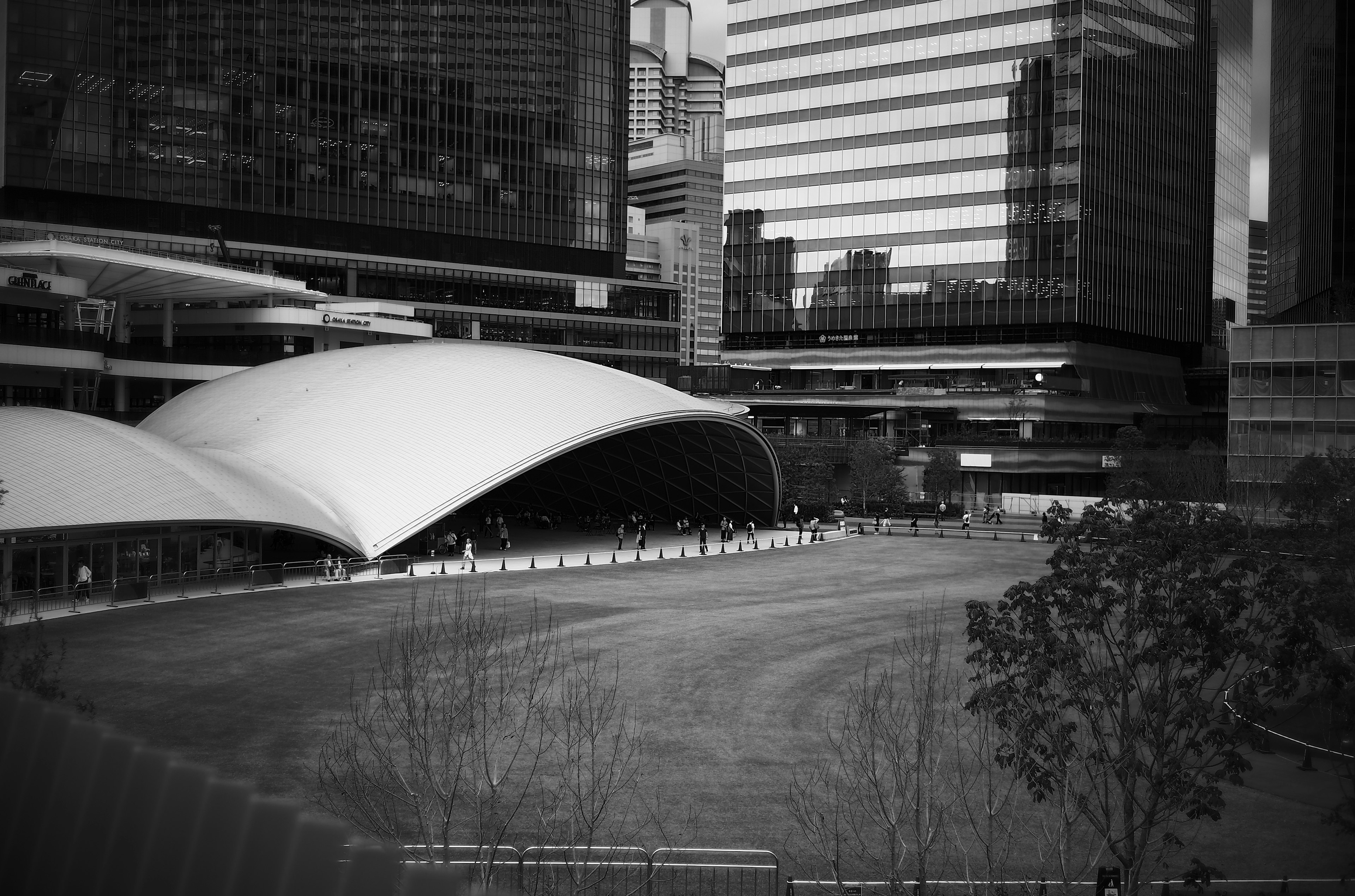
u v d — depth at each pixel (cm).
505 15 16062
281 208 14375
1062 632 2825
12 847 516
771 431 14225
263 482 5925
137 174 13350
